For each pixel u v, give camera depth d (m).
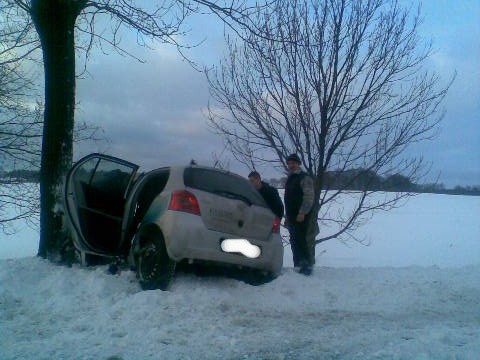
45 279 6.82
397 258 19.25
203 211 6.43
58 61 8.11
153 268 6.47
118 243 7.71
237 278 7.27
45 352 4.51
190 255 6.27
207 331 5.20
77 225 7.33
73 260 7.77
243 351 4.70
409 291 7.11
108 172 7.96
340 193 10.63
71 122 8.25
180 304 5.89
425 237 25.73
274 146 10.26
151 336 4.95
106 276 6.76
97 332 5.08
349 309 6.37
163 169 7.18
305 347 4.84
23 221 13.90
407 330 5.41
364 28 9.88
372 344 4.91
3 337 4.94
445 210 44.25
